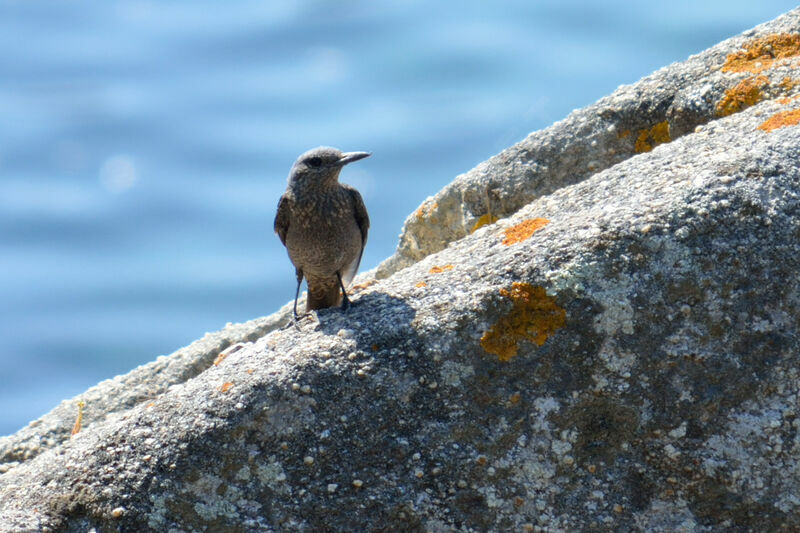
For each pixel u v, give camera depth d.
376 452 8.29
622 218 8.66
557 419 8.30
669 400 8.25
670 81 12.24
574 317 8.44
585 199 9.59
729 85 11.50
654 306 8.38
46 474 8.37
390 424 8.34
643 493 8.22
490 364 8.45
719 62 11.97
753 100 11.20
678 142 9.91
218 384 8.55
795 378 8.18
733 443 8.14
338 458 8.26
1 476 8.96
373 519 8.17
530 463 8.27
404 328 8.67
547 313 8.48
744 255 8.37
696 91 11.80
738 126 9.73
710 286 8.35
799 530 8.04
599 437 8.29
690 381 8.26
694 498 8.17
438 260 9.77
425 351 8.52
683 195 8.64
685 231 8.45
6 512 8.08
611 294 8.43
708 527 8.12
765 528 8.09
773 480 8.09
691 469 8.16
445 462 8.27
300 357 8.59
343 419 8.33
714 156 9.08
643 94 12.42
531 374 8.40
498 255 9.05
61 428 12.32
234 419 8.27
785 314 8.28
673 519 8.16
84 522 8.06
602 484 8.23
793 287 8.30
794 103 9.80
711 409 8.21
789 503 8.06
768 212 8.45
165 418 8.41
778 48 11.70
